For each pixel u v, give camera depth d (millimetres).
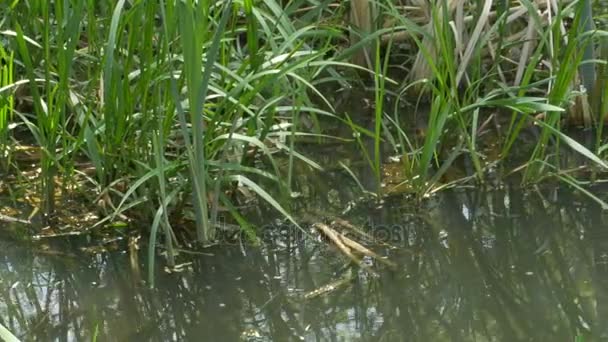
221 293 4020
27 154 4863
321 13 5801
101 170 4352
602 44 5250
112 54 4098
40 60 4957
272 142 4855
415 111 5324
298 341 3760
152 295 4008
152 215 4352
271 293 4020
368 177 4793
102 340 3766
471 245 4309
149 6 4156
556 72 4887
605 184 4664
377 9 5637
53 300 3986
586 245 4293
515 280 4109
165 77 4234
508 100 4527
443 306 3965
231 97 4254
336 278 4109
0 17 4980
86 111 4488
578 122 5113
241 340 3766
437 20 4695
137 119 4414
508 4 5121
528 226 4422
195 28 3914
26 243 4297
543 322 3863
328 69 5414
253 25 4559
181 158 4398
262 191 4195
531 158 4688
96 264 4176
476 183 4703
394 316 3902
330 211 4527
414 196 4617
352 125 4602
